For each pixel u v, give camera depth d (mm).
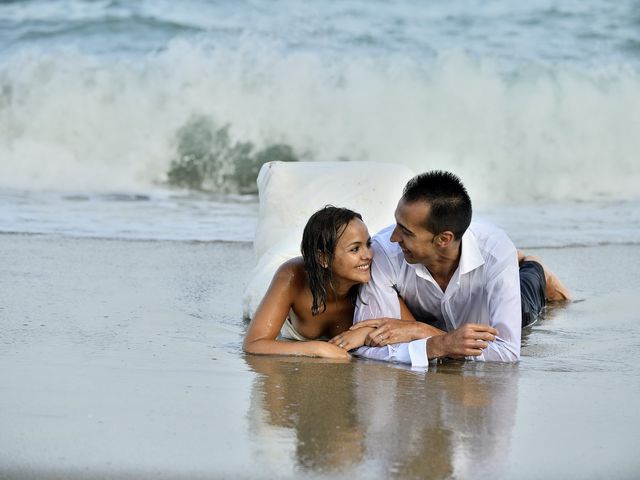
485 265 5672
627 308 7215
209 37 16281
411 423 4211
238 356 5551
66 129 14461
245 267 8477
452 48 16094
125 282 7723
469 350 5410
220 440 3906
